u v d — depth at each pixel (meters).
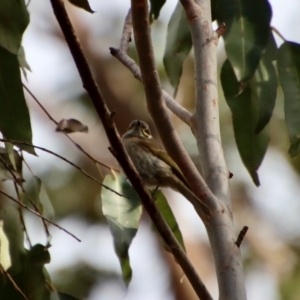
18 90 8.44
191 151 16.00
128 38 9.99
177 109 8.98
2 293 8.95
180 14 10.29
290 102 10.04
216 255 7.75
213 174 8.29
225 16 9.48
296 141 9.84
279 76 10.16
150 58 7.69
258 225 17.69
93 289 15.55
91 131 17.16
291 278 17.16
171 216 10.24
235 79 10.11
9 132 8.40
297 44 10.28
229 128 15.79
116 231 9.19
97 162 9.41
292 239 17.80
